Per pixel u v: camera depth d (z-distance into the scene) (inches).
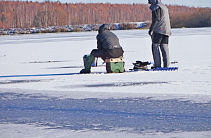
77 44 3043.8
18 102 703.1
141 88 821.9
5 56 2129.7
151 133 472.4
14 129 506.6
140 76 1039.0
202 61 1464.1
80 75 1108.5
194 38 3275.1
